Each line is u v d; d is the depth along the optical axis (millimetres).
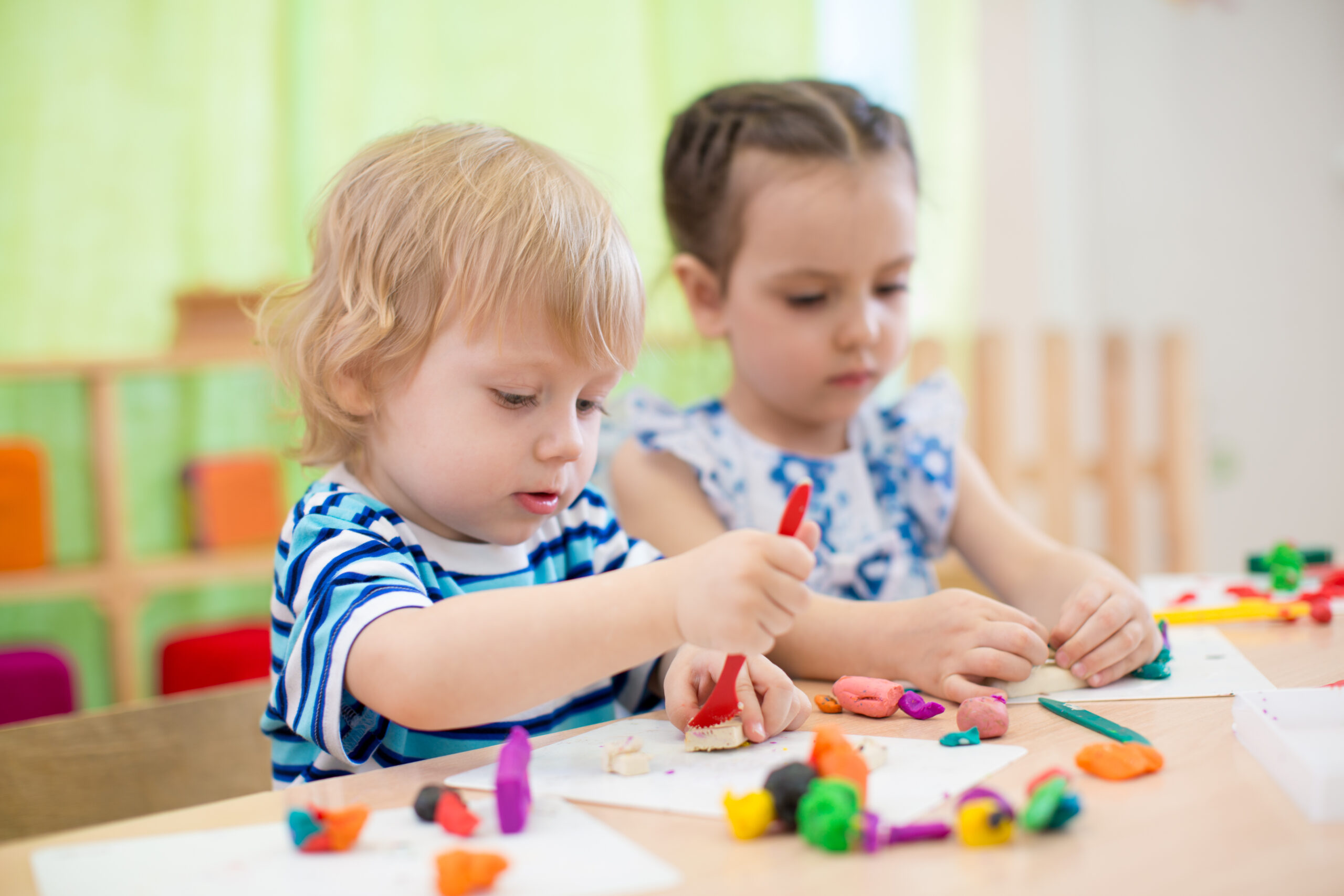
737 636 485
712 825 418
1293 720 504
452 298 614
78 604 1918
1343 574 942
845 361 956
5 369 1638
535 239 622
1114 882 351
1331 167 2271
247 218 1895
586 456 660
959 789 444
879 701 589
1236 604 862
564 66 2029
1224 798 425
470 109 1984
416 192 647
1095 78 2584
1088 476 2072
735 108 1015
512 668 510
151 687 1946
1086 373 2604
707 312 1048
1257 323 2375
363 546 605
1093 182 2600
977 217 2451
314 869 387
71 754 733
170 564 1748
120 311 1852
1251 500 2385
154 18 1851
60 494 1876
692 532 933
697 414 1066
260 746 821
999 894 344
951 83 2318
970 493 1051
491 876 361
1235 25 2377
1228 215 2404
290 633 638
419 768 504
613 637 509
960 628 658
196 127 1870
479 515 645
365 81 1914
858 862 375
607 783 473
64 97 1820
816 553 988
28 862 398
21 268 1809
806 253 932
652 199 2055
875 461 1064
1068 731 538
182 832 425
